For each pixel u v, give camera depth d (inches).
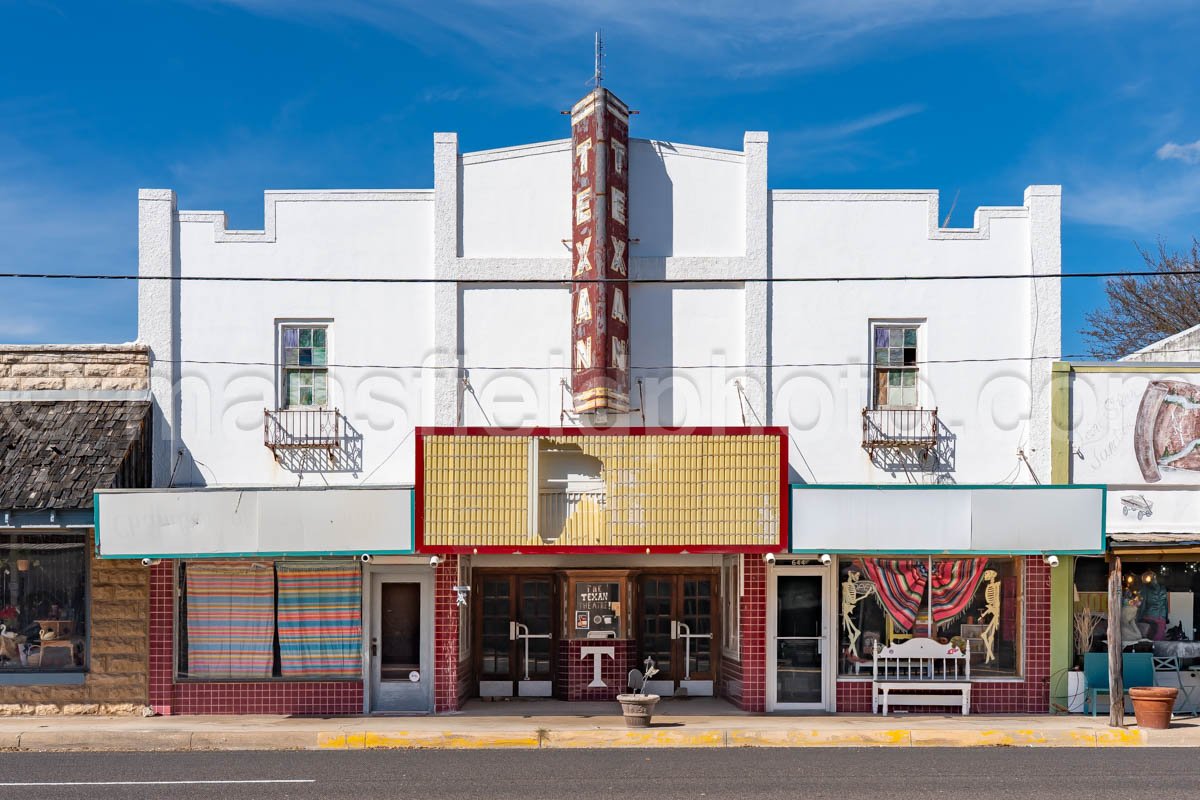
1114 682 600.1
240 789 442.3
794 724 601.6
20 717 636.7
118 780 463.8
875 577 660.1
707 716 634.2
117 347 656.4
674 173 665.6
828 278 646.5
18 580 647.1
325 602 654.5
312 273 662.5
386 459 655.1
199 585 652.7
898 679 650.2
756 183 663.8
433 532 604.1
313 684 649.0
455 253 658.8
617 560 701.9
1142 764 503.2
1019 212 665.6
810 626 657.6
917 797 424.2
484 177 665.0
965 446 658.8
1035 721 616.1
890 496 611.5
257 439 655.1
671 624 719.1
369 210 665.0
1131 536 631.8
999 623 656.4
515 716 635.5
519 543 604.1
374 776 470.9
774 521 608.4
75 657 645.3
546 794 429.7
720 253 663.1
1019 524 609.3
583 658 696.4
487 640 717.9
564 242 660.1
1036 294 660.7
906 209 666.8
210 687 647.1
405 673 653.9
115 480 607.5
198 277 644.1
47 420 641.6
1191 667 650.8
